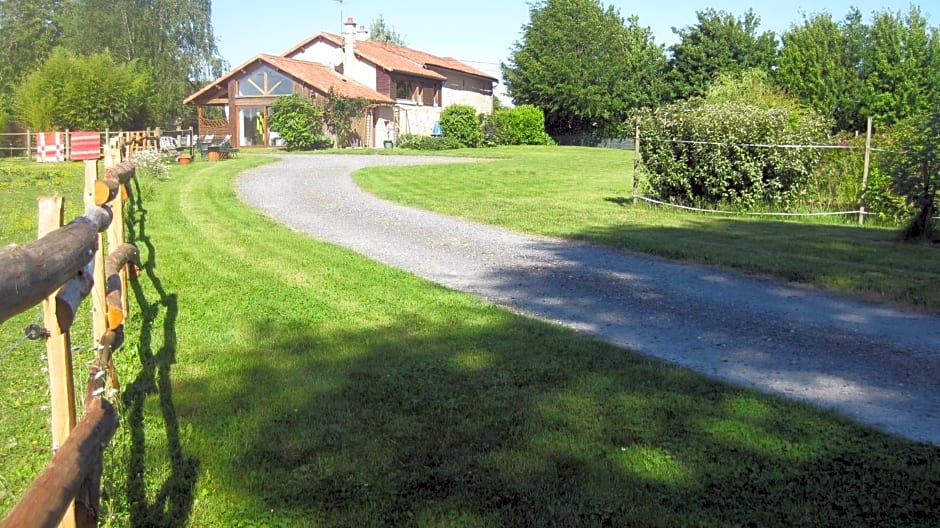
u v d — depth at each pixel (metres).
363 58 44.50
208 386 5.59
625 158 34.66
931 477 4.25
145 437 4.72
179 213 14.27
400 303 8.00
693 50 55.06
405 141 41.88
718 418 5.02
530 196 18.69
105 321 5.40
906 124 14.89
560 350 6.42
